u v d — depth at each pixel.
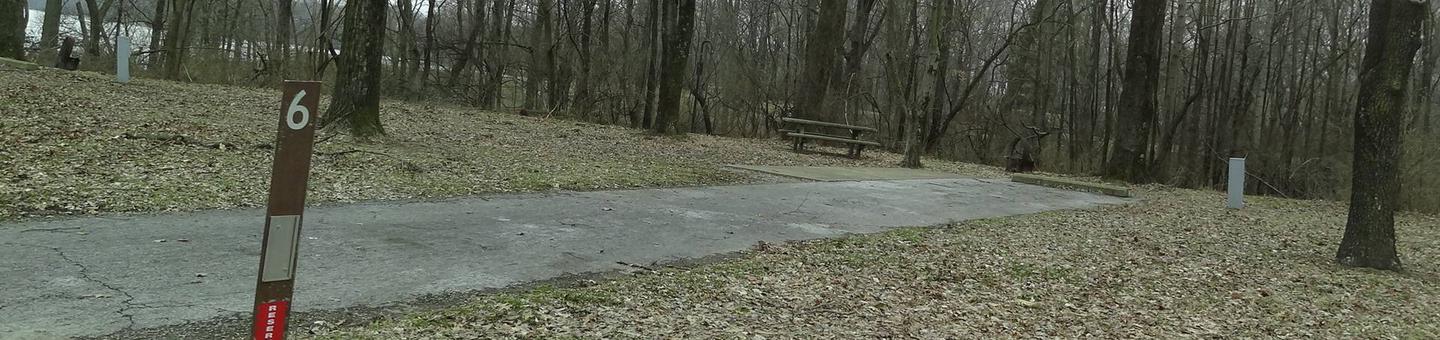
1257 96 38.53
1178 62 26.66
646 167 12.87
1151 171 27.83
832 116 24.16
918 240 8.22
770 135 29.86
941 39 21.25
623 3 33.06
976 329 5.30
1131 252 8.59
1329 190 25.59
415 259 5.80
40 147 8.79
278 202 2.80
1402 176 14.99
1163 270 7.77
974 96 34.81
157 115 12.48
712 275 6.06
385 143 12.21
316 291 4.80
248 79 22.80
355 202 7.86
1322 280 7.73
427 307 4.68
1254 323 6.09
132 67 22.14
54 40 23.77
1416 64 32.06
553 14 30.69
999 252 7.96
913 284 6.36
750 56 35.62
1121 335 5.50
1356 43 33.75
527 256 6.20
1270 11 34.34
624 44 29.36
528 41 31.09
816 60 23.77
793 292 5.79
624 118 28.27
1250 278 7.66
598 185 10.38
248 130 11.99
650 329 4.60
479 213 7.82
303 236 6.23
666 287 5.59
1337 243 10.13
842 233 8.41
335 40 31.84
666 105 19.80
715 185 11.66
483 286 5.23
